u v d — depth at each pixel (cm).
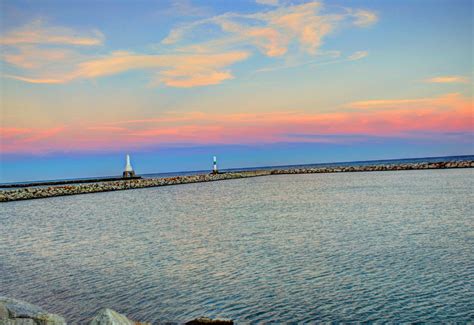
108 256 2019
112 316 889
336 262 1725
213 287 1459
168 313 1241
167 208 4300
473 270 1554
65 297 1412
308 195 5112
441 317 1159
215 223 3019
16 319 941
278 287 1434
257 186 7531
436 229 2383
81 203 5309
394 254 1823
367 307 1239
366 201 4078
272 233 2472
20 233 2919
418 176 8025
